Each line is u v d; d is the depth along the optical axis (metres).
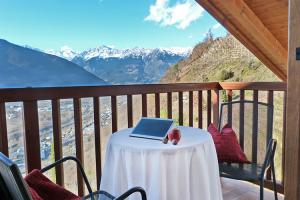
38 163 1.81
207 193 1.60
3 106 1.64
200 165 1.58
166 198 1.50
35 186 1.30
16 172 0.81
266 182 2.63
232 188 2.65
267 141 2.31
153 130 1.74
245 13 2.68
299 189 1.19
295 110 1.18
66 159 1.60
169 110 2.66
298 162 1.19
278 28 2.85
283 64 3.28
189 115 2.88
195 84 2.83
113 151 1.67
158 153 1.48
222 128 2.49
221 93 3.02
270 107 2.36
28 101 1.75
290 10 1.17
